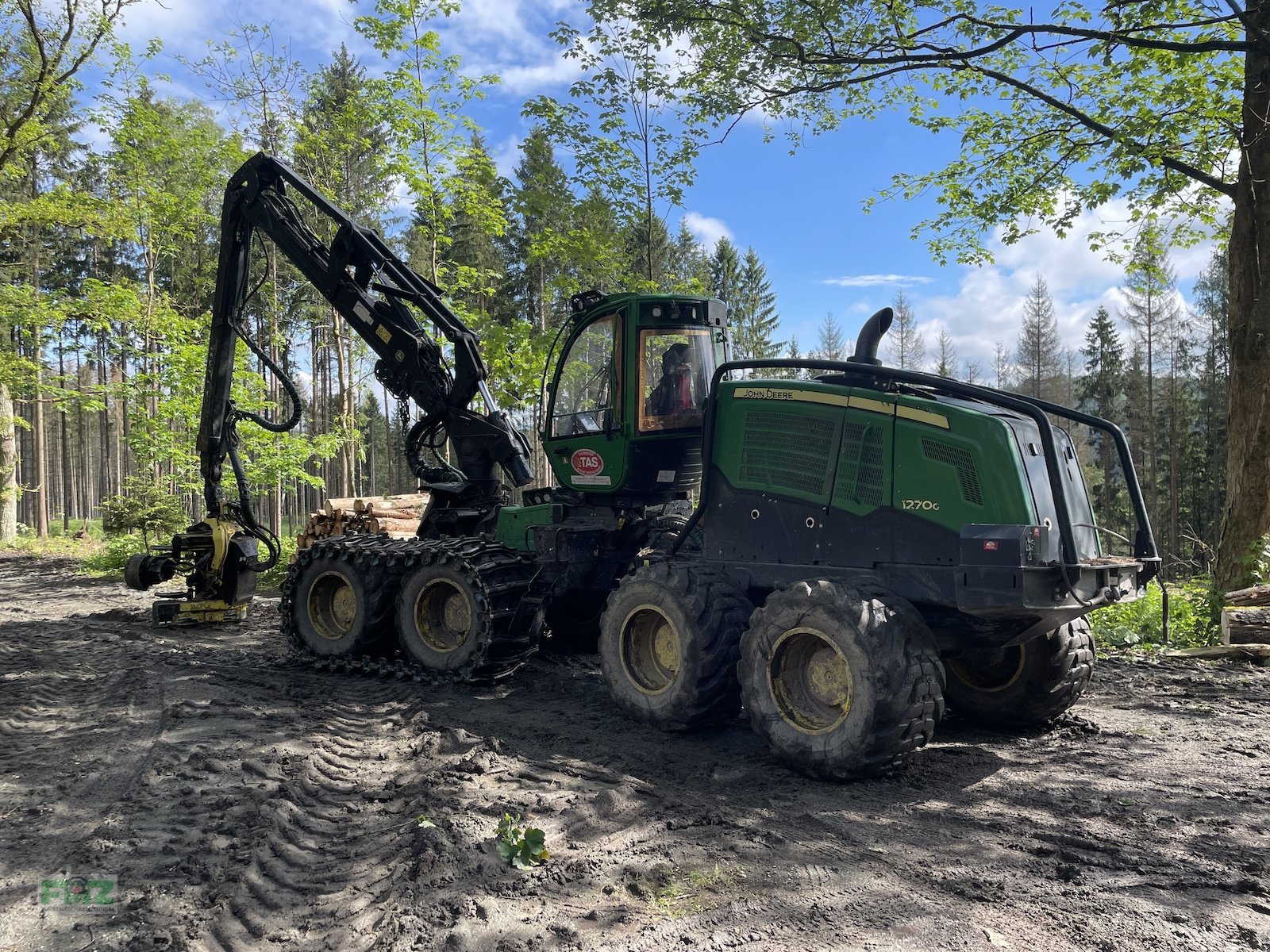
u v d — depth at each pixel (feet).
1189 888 10.52
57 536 102.53
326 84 61.21
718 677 17.21
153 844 12.02
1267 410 30.48
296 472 54.39
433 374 26.63
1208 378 134.21
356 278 27.43
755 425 18.15
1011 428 15.21
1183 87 35.58
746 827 12.55
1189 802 13.67
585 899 10.25
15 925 9.82
